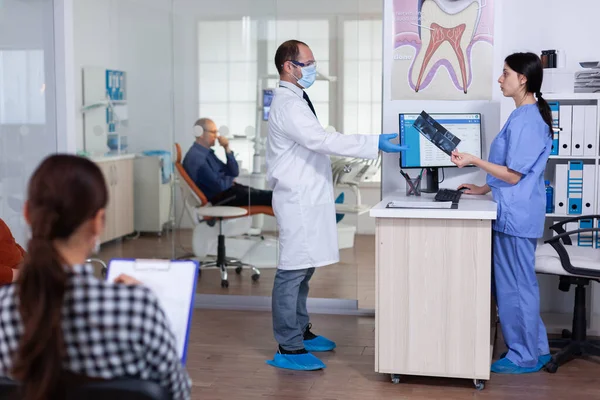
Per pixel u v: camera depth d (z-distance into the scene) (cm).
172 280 174
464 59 393
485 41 391
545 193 379
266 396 332
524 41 434
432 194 395
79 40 495
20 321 135
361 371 368
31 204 138
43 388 129
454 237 333
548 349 374
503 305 363
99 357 133
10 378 141
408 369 344
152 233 511
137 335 134
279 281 374
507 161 350
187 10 492
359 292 539
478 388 339
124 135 504
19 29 484
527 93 357
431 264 337
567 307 446
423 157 387
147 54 498
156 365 138
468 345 336
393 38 398
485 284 332
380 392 337
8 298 138
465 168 398
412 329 342
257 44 488
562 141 408
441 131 368
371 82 766
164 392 137
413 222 336
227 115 495
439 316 338
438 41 394
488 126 395
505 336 366
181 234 509
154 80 499
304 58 369
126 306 134
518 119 350
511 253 356
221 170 500
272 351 402
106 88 500
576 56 429
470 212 326
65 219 136
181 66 496
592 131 406
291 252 367
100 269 516
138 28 496
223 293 503
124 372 136
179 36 495
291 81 374
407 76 399
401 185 406
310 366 369
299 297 402
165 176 506
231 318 475
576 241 416
